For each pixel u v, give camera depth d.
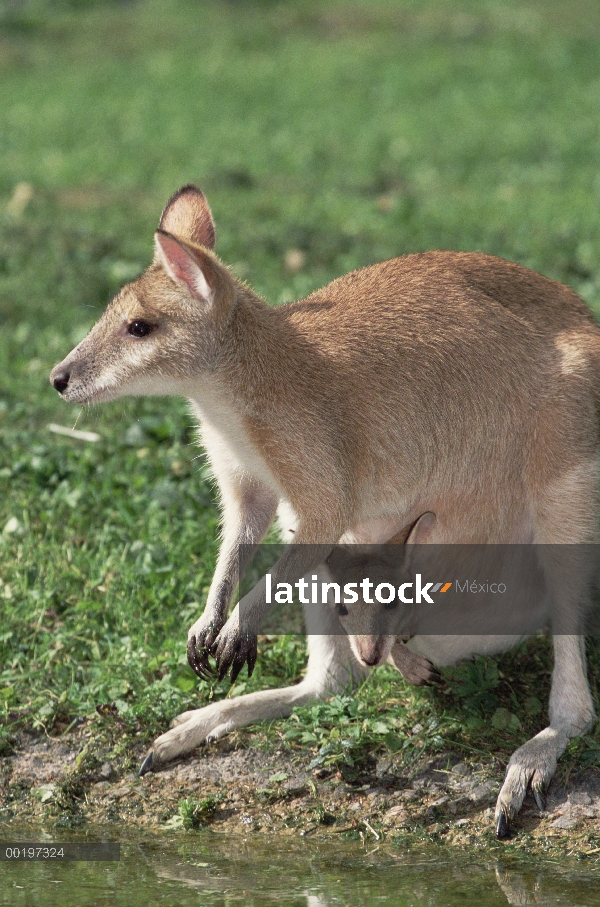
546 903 5.30
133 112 29.11
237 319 6.39
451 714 6.79
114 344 6.42
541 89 29.47
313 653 7.14
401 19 40.19
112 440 10.01
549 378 6.68
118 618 7.75
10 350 12.24
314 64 34.25
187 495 8.98
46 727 7.00
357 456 6.47
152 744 6.86
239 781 6.58
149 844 6.10
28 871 5.75
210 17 41.00
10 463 9.66
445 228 16.80
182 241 6.14
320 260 15.14
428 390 6.56
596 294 12.68
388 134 25.45
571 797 6.18
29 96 31.77
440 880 5.58
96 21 40.75
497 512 6.80
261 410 6.36
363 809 6.31
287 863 5.82
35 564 8.21
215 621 6.66
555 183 20.44
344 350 6.51
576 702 6.48
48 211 18.83
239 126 26.95
